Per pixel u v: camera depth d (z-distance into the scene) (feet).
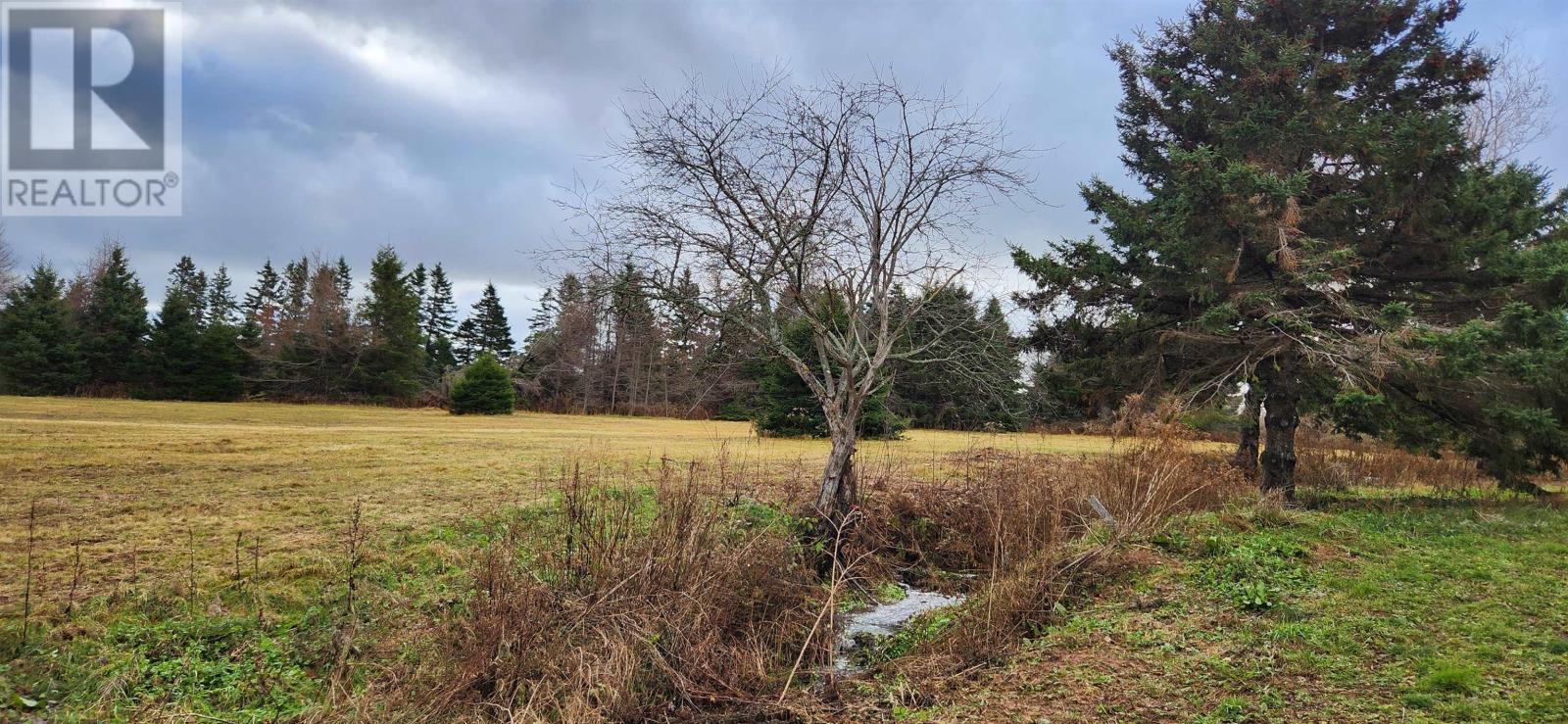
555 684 18.63
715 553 23.98
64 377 144.46
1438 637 19.81
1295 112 41.81
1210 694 17.63
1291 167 41.86
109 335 153.89
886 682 20.44
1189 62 48.98
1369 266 42.04
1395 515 36.22
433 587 24.54
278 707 17.79
